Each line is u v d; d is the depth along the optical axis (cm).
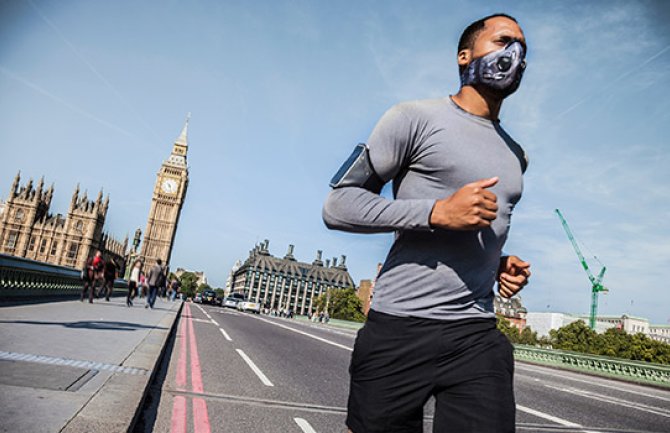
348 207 136
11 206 10250
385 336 144
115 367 478
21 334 593
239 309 4675
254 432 395
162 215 12850
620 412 727
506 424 133
